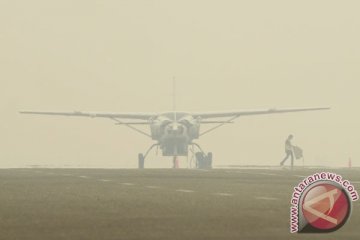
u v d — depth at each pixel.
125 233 52.81
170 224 56.59
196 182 101.12
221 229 54.16
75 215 61.19
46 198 74.50
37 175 117.94
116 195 78.19
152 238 51.09
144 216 60.56
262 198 74.81
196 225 56.03
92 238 51.09
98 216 60.69
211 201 71.56
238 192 82.62
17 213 62.28
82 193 80.44
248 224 56.50
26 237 51.34
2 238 50.88
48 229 54.41
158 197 75.81
